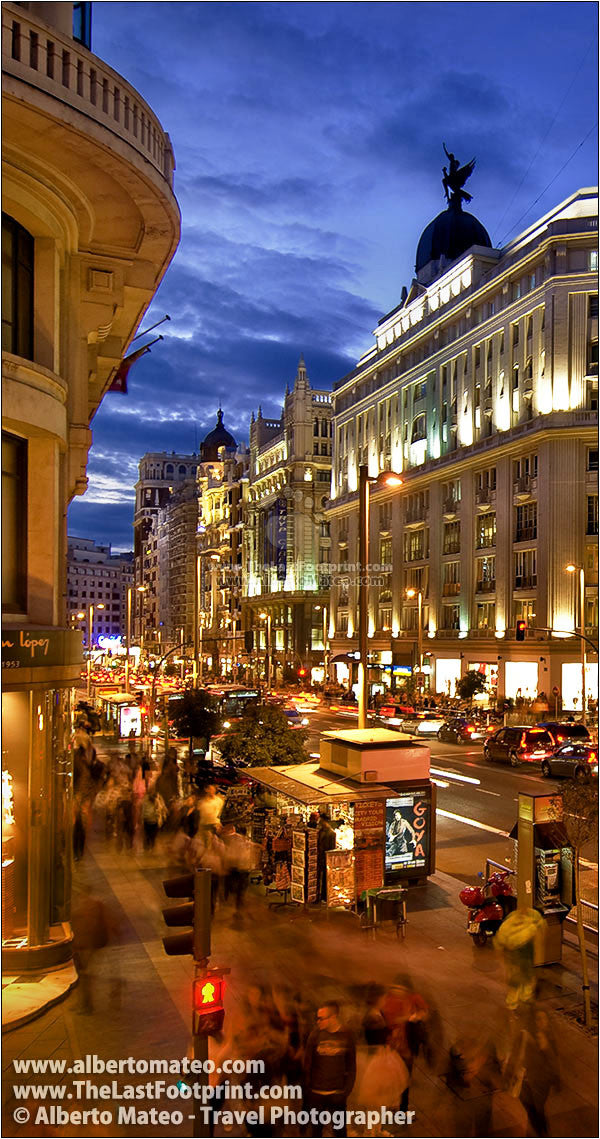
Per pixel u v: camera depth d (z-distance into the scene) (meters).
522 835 11.68
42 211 11.77
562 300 46.22
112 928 13.03
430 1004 8.87
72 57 10.34
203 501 133.25
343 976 10.70
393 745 15.10
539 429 46.09
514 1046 8.12
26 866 11.52
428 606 62.34
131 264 14.67
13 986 10.62
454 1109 7.62
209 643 119.12
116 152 10.98
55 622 12.37
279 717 19.89
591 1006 9.82
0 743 11.38
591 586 45.22
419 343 65.06
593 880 15.18
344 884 13.21
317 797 13.45
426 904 14.20
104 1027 9.57
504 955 9.96
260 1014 7.73
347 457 80.69
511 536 50.28
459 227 69.81
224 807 17.86
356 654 67.19
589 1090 7.91
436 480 60.41
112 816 19.19
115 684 70.56
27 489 12.12
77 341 13.88
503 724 41.81
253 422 110.94
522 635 33.59
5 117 10.06
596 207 47.22
